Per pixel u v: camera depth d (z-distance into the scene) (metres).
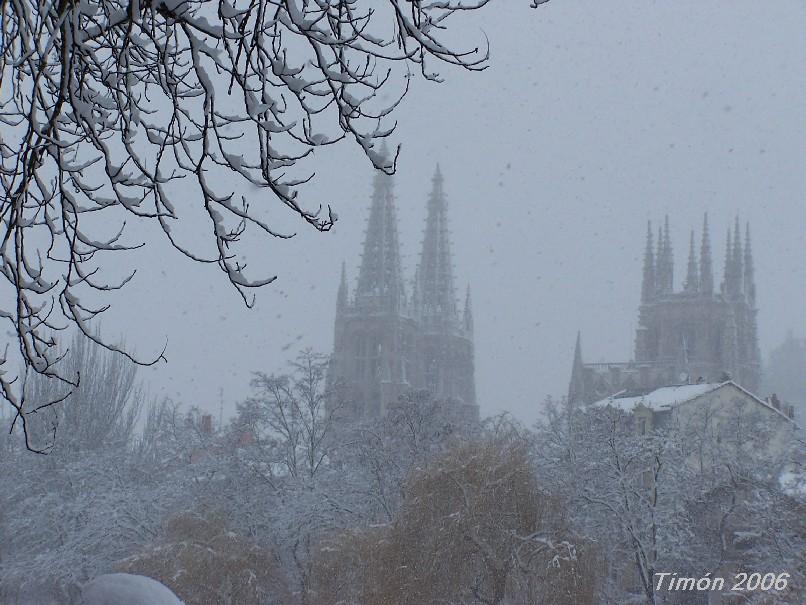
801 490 74.44
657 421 104.31
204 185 10.86
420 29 10.59
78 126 11.58
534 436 85.00
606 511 70.50
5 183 11.69
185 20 10.05
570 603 56.56
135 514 80.56
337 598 64.31
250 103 10.60
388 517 73.94
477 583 60.84
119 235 11.79
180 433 93.56
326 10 10.76
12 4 10.47
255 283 11.34
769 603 59.06
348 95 10.89
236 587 67.62
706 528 76.44
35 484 95.25
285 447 84.25
